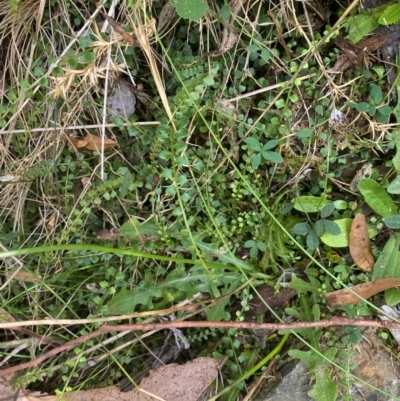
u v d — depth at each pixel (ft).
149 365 1.64
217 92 1.50
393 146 1.45
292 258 1.53
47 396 1.55
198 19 1.33
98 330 1.43
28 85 1.40
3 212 1.63
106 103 1.56
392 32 1.42
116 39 1.41
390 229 1.51
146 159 1.58
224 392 1.48
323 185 1.51
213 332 1.56
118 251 1.41
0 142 1.57
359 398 1.48
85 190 1.57
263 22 1.46
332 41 1.46
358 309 1.48
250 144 1.45
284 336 1.53
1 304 1.57
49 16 1.51
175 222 1.52
